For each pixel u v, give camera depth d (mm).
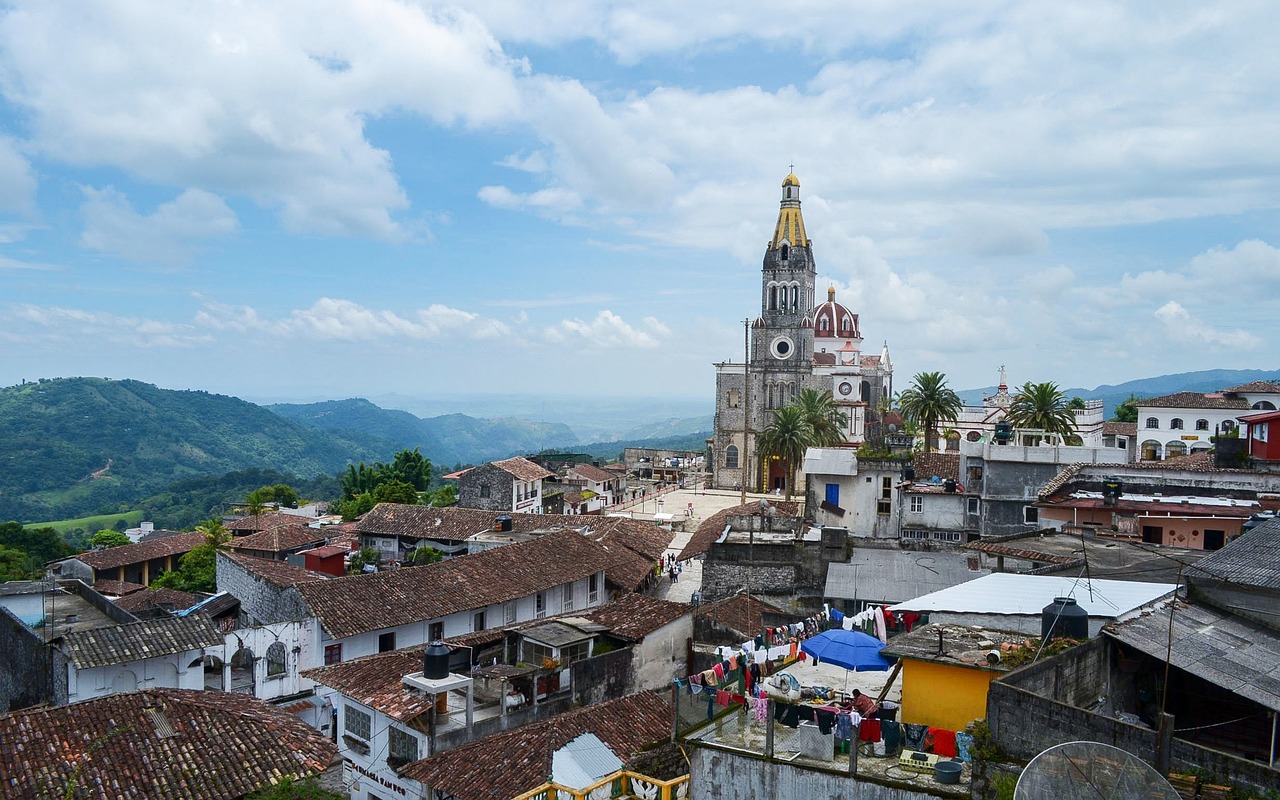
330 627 46281
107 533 123062
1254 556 27594
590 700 38906
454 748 32219
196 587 78938
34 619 50500
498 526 75375
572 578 58562
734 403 153625
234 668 47094
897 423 156875
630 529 75625
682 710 23453
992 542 48469
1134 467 54000
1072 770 16094
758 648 27562
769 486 150625
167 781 29766
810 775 20250
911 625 27312
